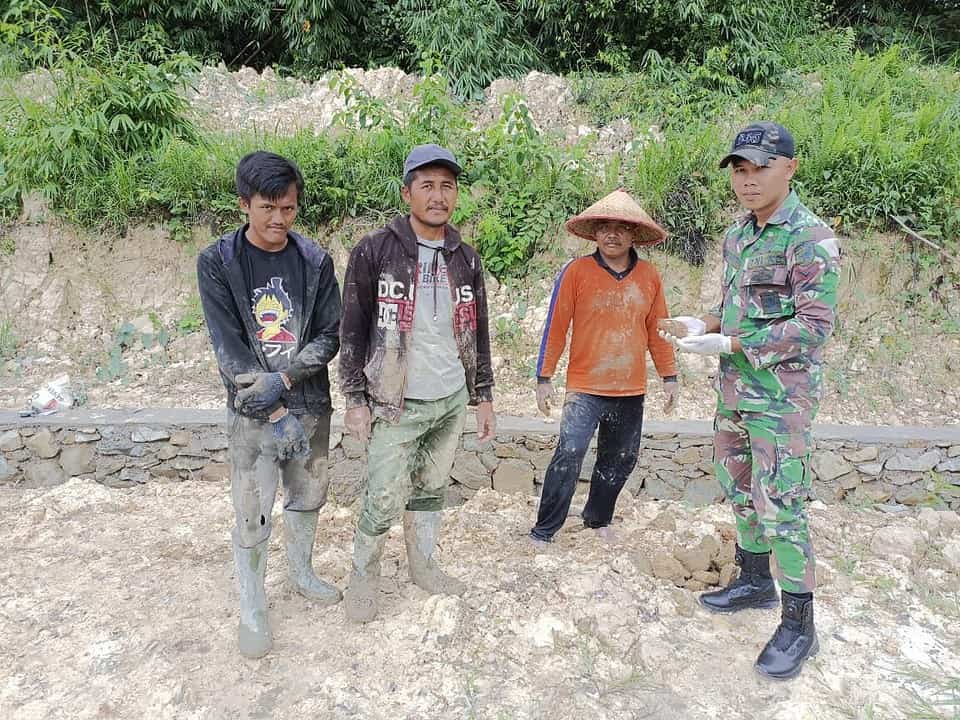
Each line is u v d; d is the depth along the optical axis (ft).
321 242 17.67
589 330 10.56
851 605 10.14
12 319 16.72
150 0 27.30
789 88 23.04
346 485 13.32
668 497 13.42
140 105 17.84
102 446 13.46
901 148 16.74
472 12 24.97
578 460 10.87
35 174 17.12
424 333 8.70
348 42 28.73
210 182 17.22
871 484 13.26
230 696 8.13
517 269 17.34
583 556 10.92
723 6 24.29
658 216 17.03
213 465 13.57
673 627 9.53
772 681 8.48
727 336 8.59
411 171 8.29
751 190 8.22
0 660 8.67
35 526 12.09
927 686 8.50
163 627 9.34
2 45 22.20
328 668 8.59
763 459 8.54
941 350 15.56
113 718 7.79
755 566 9.83
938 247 15.81
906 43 28.14
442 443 9.45
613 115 21.84
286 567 10.78
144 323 16.85
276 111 22.76
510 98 18.01
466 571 10.56
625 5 25.22
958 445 13.01
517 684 8.38
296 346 8.55
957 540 11.82
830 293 7.96
